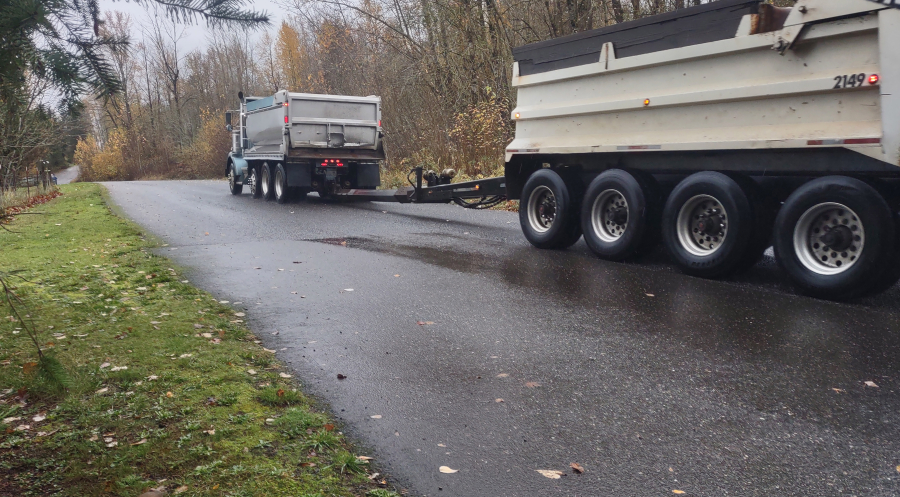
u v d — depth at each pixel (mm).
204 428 3531
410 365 4668
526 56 9844
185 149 46812
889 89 5812
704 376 4410
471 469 3203
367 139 17344
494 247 9797
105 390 4055
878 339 5164
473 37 21781
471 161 20609
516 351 4957
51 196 20172
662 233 8070
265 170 18438
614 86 8555
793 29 6496
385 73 26844
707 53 7328
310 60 37219
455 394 4137
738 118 7207
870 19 5949
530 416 3809
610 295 6703
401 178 22219
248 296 6738
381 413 3854
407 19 24203
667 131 7969
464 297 6648
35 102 2713
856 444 3443
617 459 3301
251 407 3844
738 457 3314
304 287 7137
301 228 12000
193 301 6418
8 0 2291
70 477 2998
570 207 9258
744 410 3867
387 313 6055
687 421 3730
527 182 9930
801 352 4871
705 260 7492
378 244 10078
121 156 45781
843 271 6293
